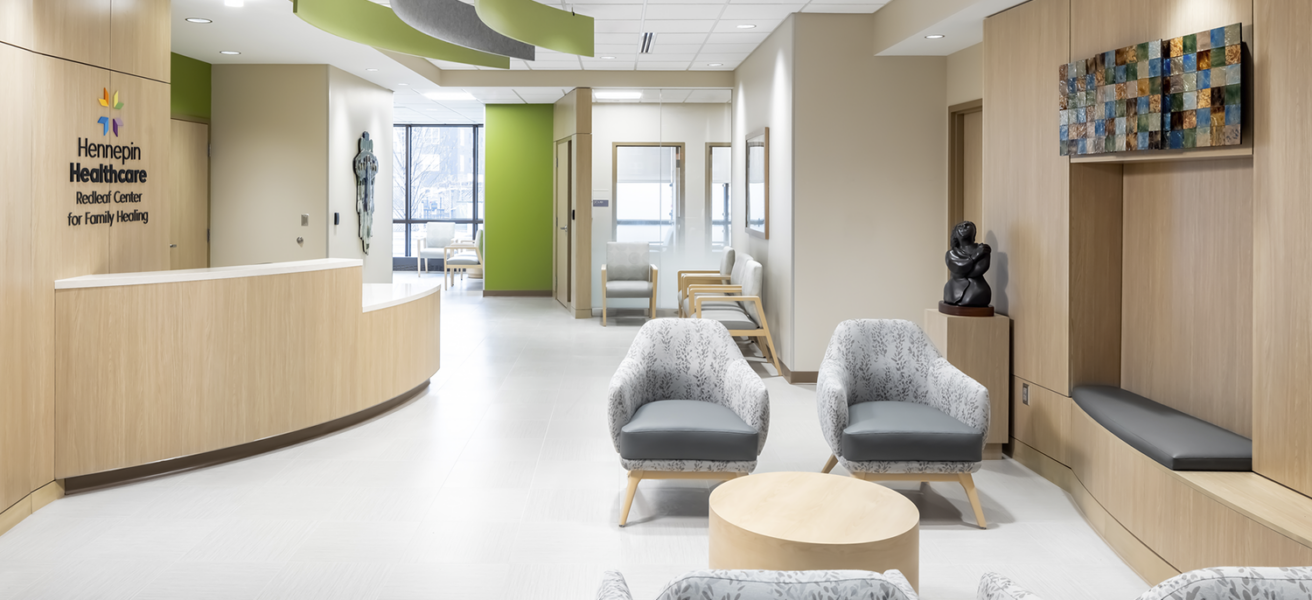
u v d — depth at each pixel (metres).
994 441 5.32
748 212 9.80
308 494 4.56
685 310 9.82
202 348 4.87
